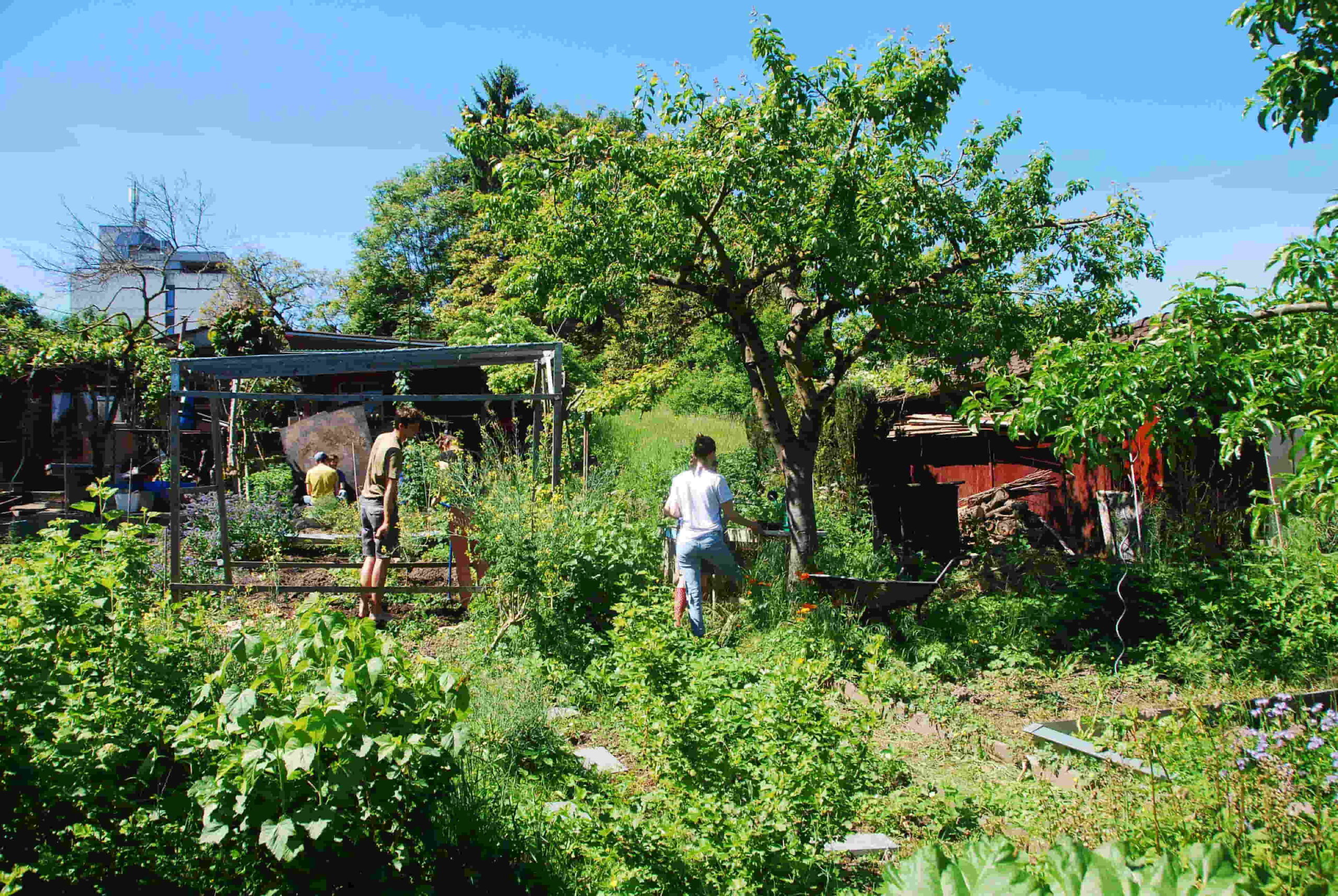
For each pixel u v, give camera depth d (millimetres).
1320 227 5418
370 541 8367
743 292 9938
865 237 9102
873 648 5777
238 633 3578
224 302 30953
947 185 10078
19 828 3393
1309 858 3154
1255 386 5434
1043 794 4855
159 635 4312
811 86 8977
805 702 4629
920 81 8922
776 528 11789
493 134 9586
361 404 16641
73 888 3275
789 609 8664
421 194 46438
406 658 3602
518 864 3717
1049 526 14664
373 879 3293
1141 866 1587
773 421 10125
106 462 16922
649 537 9312
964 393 11531
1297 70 5340
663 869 3699
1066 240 10484
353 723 3148
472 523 8320
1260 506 5176
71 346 17156
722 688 5262
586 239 9281
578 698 6375
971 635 8078
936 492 11859
